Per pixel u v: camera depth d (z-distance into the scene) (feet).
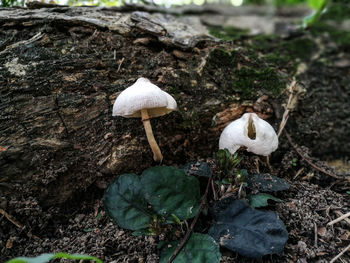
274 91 0.53
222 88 0.50
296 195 0.41
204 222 0.36
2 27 0.45
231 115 0.49
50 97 0.40
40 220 0.36
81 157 0.39
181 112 0.45
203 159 0.47
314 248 0.33
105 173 0.40
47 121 0.39
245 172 0.37
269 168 0.46
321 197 0.41
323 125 0.56
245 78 0.52
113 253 0.34
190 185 0.36
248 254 0.30
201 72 0.49
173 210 0.34
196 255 0.30
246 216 0.33
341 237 0.35
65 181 0.38
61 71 0.42
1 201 0.34
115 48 0.48
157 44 0.51
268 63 0.59
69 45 0.45
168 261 0.29
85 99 0.41
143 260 0.32
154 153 0.40
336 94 0.60
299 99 0.53
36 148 0.37
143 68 0.47
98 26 0.48
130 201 0.34
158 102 0.34
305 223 0.36
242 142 0.39
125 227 0.33
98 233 0.36
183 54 0.50
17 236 0.34
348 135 0.58
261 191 0.38
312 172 0.47
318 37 0.68
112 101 0.42
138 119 0.42
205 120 0.47
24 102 0.39
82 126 0.40
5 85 0.39
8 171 0.35
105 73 0.44
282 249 0.30
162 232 0.32
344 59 0.64
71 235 0.36
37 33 0.45
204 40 0.53
